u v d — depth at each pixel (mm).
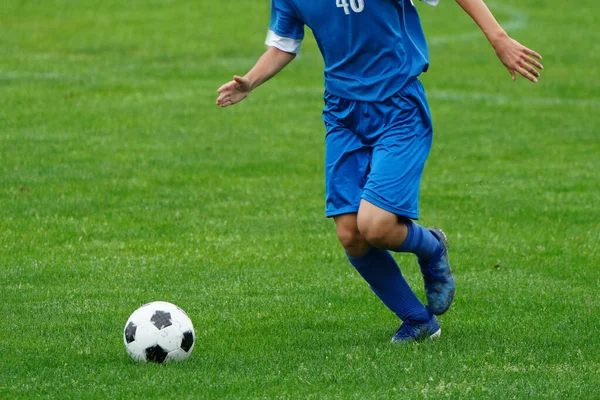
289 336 21109
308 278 26922
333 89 19766
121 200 37531
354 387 17188
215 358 19141
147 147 48000
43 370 18328
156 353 18609
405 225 19266
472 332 21312
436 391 16766
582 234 32969
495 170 44844
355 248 19734
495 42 18344
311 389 17078
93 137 49938
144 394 16812
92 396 16734
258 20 95688
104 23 91625
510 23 99750
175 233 32656
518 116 59406
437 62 79625
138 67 73250
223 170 43719
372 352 19438
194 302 24203
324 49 19719
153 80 68312
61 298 24469
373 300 24594
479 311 23484
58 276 26891
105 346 20156
